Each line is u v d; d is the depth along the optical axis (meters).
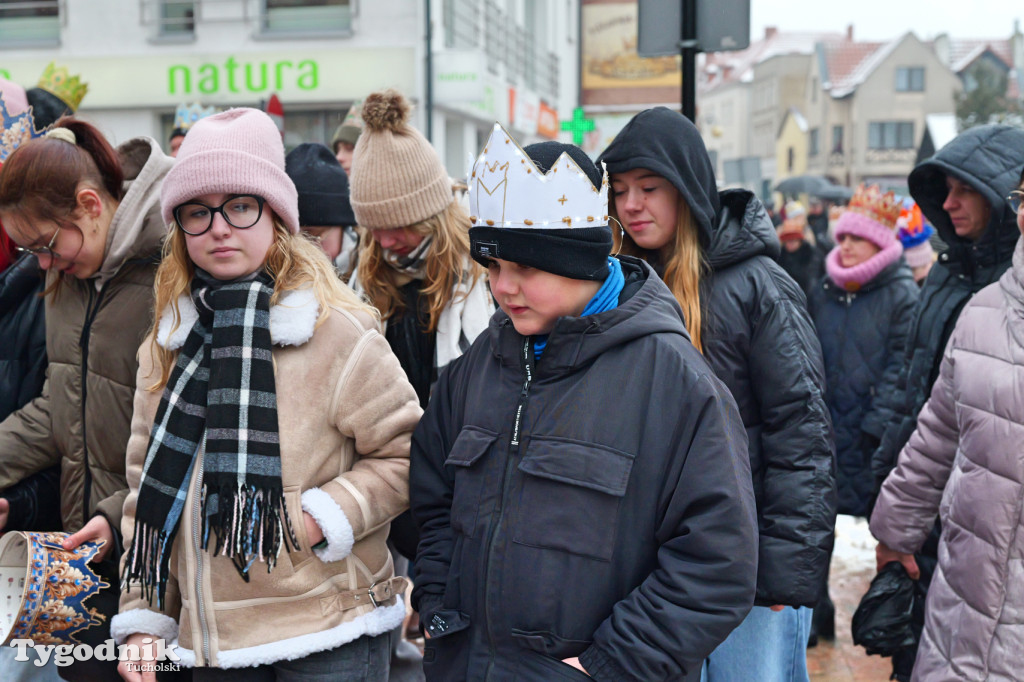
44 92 3.48
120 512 2.37
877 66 68.50
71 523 2.55
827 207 14.82
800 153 74.19
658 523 1.84
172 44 13.66
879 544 2.89
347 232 4.05
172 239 2.21
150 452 2.12
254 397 2.07
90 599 2.38
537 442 1.86
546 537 1.81
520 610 1.82
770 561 2.46
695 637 1.75
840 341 4.63
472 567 1.90
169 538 2.08
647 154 2.53
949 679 2.35
